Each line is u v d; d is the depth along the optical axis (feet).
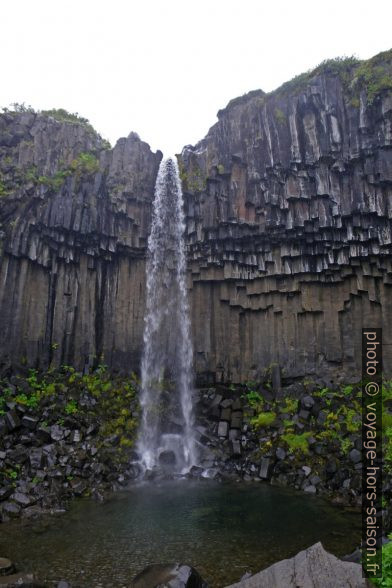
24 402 54.03
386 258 64.39
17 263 62.90
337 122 66.64
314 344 67.87
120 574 27.71
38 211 65.41
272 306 70.79
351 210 64.75
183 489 47.96
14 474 43.78
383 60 65.82
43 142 70.59
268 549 31.48
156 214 75.56
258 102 73.05
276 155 69.31
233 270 71.97
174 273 74.18
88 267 70.44
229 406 65.10
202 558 29.99
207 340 71.97
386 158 63.05
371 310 65.36
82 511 40.19
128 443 56.65
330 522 37.24
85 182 70.49
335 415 55.88
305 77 70.64
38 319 64.23
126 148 74.69
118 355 70.33
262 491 47.26
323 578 20.65
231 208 70.59
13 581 25.45
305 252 68.49
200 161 74.18
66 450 50.06
